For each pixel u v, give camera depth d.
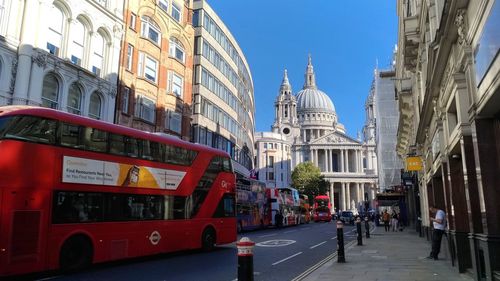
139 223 13.67
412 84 25.64
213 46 44.62
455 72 9.30
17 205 10.07
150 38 31.78
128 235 13.18
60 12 23.39
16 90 20.28
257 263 13.89
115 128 13.30
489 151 7.91
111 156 12.96
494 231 7.74
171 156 15.56
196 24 41.88
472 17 7.61
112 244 12.60
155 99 31.89
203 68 41.69
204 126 41.25
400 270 11.59
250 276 5.87
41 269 10.51
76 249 11.58
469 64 8.09
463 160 9.19
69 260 11.34
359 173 140.62
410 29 19.77
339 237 13.72
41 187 10.70
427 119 16.73
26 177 10.36
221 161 18.53
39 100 21.33
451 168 11.84
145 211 14.03
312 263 13.92
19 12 20.92
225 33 48.81
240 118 54.62
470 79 8.11
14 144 10.23
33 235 10.38
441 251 16.95
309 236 27.19
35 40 21.34
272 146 125.06
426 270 11.57
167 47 33.66
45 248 10.64
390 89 52.50
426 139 19.50
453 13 8.41
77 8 24.22
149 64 31.45
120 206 13.05
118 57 27.78
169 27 34.12
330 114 165.00
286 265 13.41
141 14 30.69
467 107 9.15
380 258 14.61
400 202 45.62
